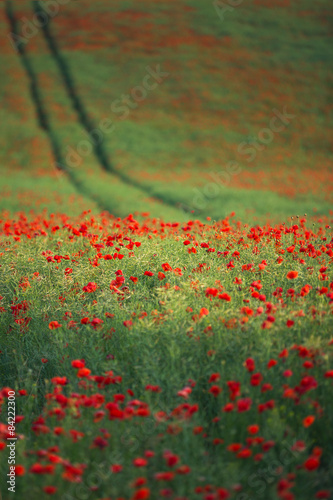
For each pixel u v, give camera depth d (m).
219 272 14.70
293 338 10.61
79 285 15.31
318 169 97.81
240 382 9.38
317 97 122.38
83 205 63.19
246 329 10.70
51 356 12.21
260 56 137.12
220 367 10.24
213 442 8.41
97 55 140.25
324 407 8.74
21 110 119.25
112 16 156.88
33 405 10.79
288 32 146.50
